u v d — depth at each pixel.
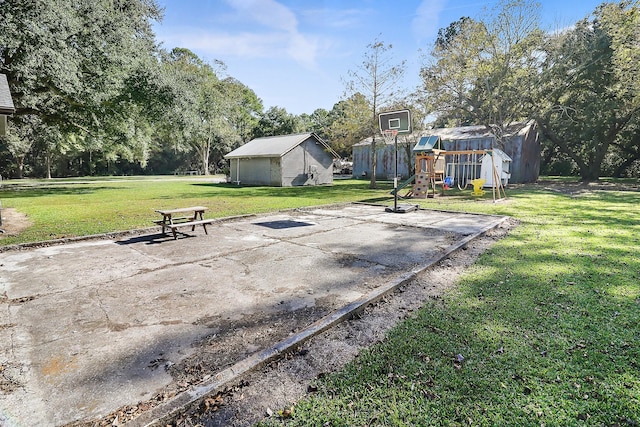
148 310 3.21
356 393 2.01
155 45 16.53
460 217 8.38
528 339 2.58
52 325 2.90
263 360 2.29
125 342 2.63
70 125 16.44
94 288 3.77
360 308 3.15
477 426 1.75
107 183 23.55
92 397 2.00
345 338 2.67
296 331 2.78
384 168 24.48
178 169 45.44
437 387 2.05
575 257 4.66
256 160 21.45
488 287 3.66
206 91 33.38
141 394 2.03
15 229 6.91
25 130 20.67
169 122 16.80
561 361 2.29
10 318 3.03
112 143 19.55
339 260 4.83
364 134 18.66
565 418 1.79
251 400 1.98
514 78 16.66
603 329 2.71
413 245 5.65
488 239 6.00
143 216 8.64
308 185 21.19
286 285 3.85
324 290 3.68
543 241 5.62
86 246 5.71
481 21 16.45
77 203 11.48
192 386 2.09
